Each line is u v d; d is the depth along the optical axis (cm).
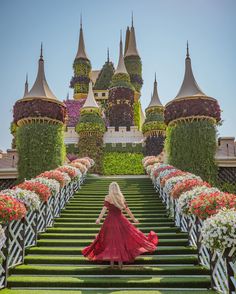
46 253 742
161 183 1082
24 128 1523
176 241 775
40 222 880
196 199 605
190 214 705
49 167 1489
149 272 632
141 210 1107
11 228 677
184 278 606
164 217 1024
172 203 975
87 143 2583
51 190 948
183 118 1405
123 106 3138
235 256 489
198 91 1480
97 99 4022
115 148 2645
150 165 1669
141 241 657
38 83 1641
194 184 809
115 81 3256
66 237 843
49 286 589
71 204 1205
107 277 625
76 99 4009
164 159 1670
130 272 632
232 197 575
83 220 1011
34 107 1520
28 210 726
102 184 1564
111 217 664
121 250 638
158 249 725
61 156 1560
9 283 594
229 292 485
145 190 1413
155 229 878
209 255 579
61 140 1578
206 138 1380
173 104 1445
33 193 753
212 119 1412
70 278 612
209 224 491
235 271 488
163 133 2650
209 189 717
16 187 820
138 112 3828
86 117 2625
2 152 1617
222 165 1396
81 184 1559
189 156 1370
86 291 561
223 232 474
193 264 671
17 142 1535
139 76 3950
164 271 630
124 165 2591
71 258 693
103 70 4225
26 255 736
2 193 693
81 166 1561
